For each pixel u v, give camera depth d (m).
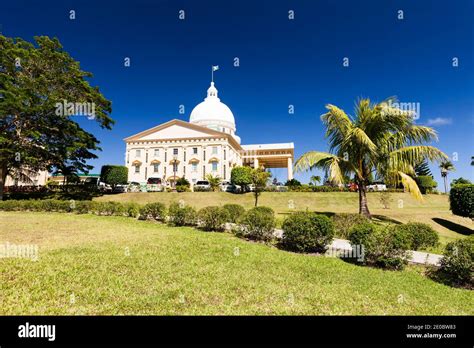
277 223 11.00
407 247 7.02
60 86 25.11
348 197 29.53
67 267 5.82
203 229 11.91
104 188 34.47
